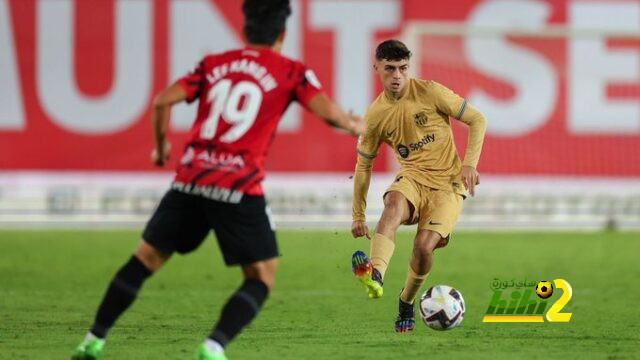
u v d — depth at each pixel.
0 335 25.80
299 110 66.00
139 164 65.56
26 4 64.62
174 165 65.75
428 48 68.25
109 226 65.81
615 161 69.50
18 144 64.88
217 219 18.80
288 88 19.03
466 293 36.59
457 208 25.75
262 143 18.92
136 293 19.36
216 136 18.88
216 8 65.88
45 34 64.81
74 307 32.03
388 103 25.84
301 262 47.41
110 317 19.28
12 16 64.56
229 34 65.94
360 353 23.14
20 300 33.75
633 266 46.69
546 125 69.12
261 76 19.05
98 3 65.06
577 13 69.50
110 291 19.27
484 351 23.61
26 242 55.78
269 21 19.39
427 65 68.38
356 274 22.73
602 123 69.44
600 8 69.62
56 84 65.00
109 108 65.25
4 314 30.17
